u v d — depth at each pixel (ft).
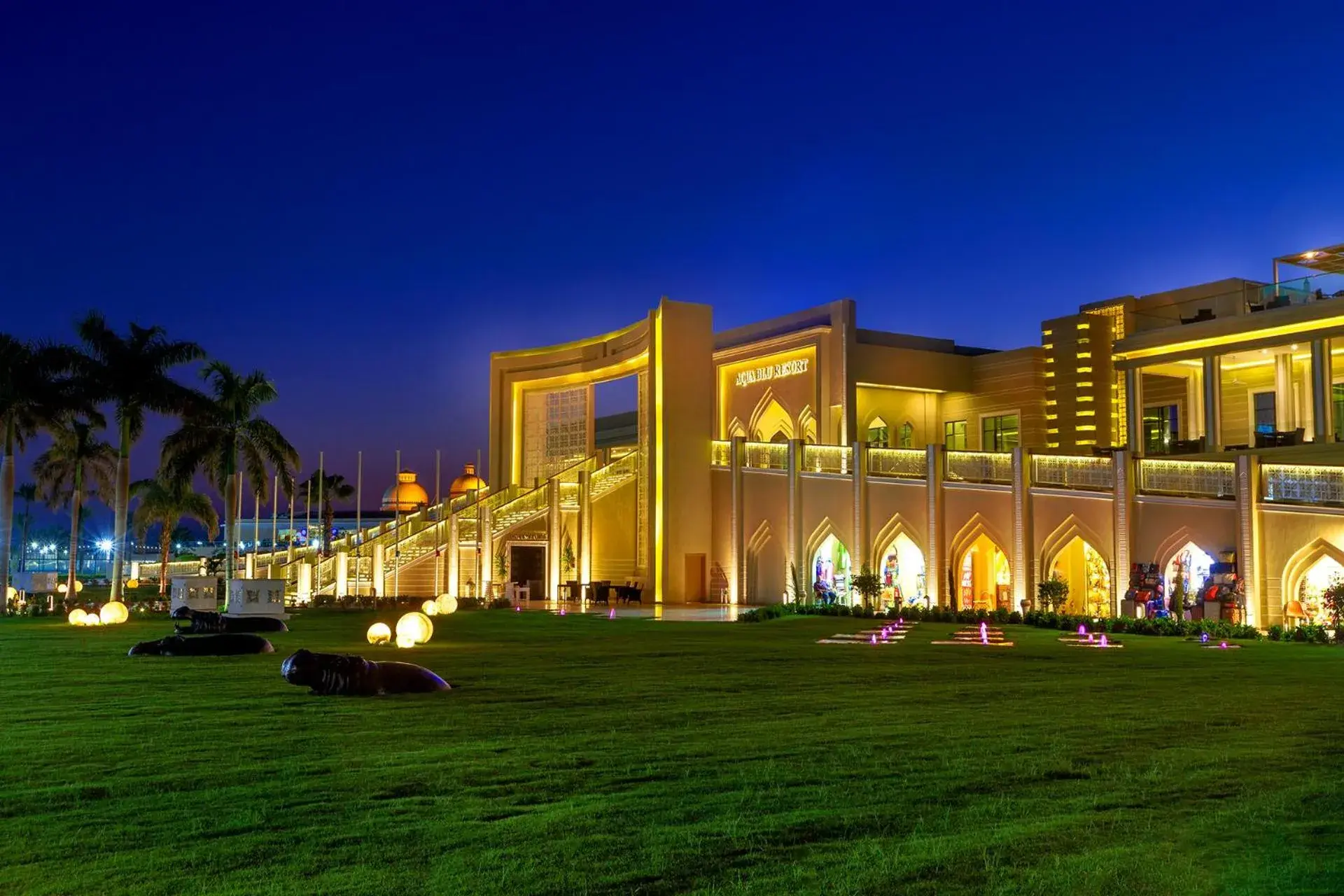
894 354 172.86
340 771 31.63
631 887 21.40
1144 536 112.98
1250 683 53.11
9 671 60.39
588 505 173.68
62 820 26.43
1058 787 29.25
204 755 34.24
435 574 171.22
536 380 205.46
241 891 21.29
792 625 104.99
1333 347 126.52
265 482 162.81
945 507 131.75
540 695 48.42
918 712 42.88
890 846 23.90
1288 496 101.09
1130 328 162.20
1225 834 24.81
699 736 37.09
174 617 111.04
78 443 182.39
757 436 189.47
